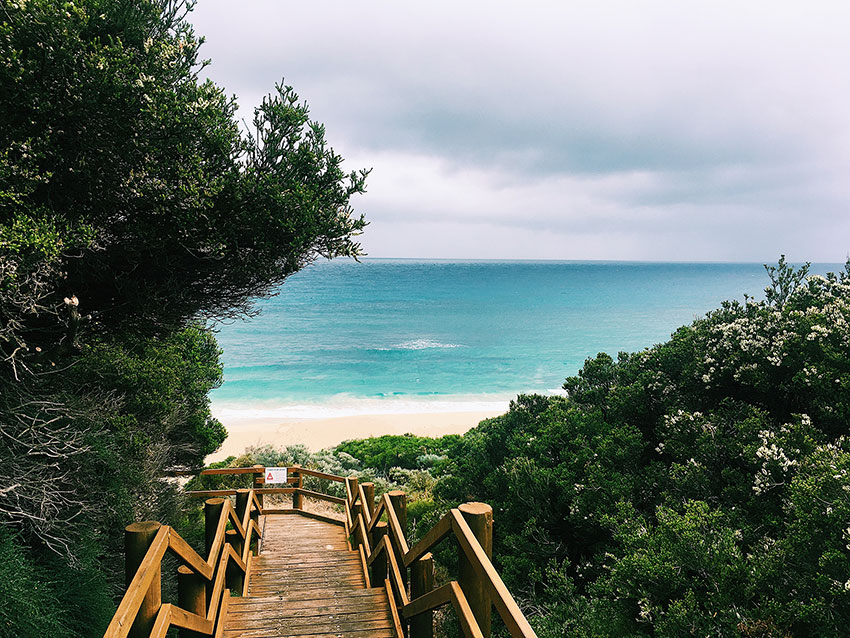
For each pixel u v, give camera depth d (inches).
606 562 259.3
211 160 250.2
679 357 360.8
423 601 127.9
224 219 251.8
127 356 347.3
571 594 246.4
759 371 290.0
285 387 1450.5
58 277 219.5
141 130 219.0
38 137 201.2
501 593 78.4
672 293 4815.5
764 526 223.9
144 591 88.4
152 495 310.7
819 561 167.9
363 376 1594.5
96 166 224.8
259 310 311.3
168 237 243.3
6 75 191.3
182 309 283.7
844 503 176.7
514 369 1716.3
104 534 226.5
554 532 302.0
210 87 242.2
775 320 322.0
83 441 232.4
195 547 343.9
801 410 281.7
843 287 334.3
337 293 4301.2
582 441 323.3
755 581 184.1
